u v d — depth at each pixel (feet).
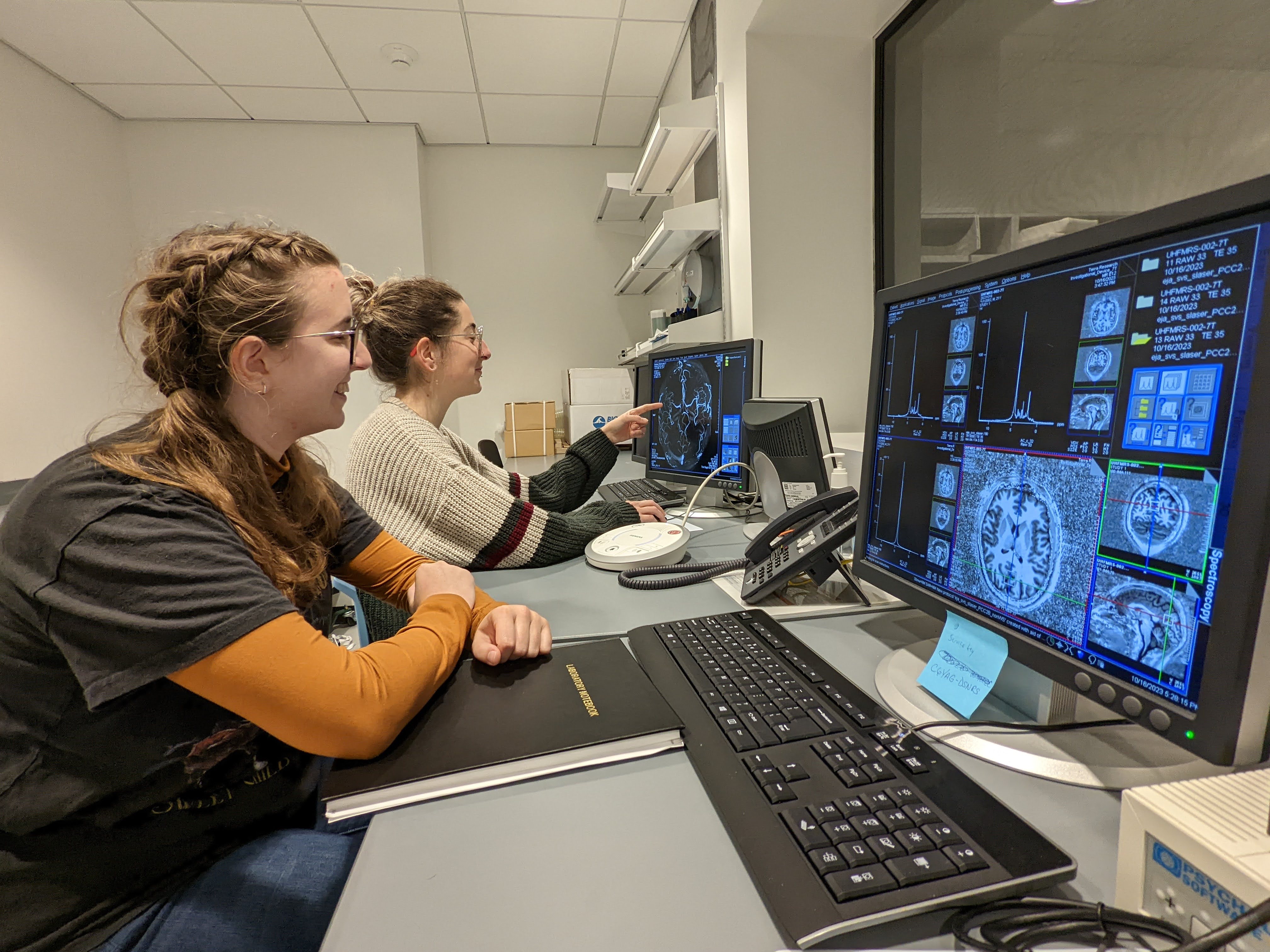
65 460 1.96
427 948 1.21
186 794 2.20
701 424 5.64
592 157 14.07
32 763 1.98
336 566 3.18
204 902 2.12
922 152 6.06
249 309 2.13
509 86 11.05
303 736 1.81
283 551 2.37
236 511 2.16
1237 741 1.21
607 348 14.61
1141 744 1.74
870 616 2.92
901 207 6.47
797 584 3.41
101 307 11.23
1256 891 0.93
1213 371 1.28
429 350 4.63
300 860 2.27
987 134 5.23
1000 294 1.90
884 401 2.52
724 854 1.44
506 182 13.89
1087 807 1.55
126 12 8.71
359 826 2.78
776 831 1.44
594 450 5.65
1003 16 4.99
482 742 1.88
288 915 2.10
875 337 2.55
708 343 5.83
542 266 14.20
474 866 1.43
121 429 2.15
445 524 4.01
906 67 6.20
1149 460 1.42
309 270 2.29
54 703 1.96
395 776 1.72
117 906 2.14
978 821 1.41
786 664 2.32
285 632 1.88
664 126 7.16
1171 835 1.09
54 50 9.55
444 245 13.84
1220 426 1.26
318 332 2.30
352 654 2.02
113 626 1.76
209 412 2.19
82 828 2.08
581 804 1.65
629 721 1.94
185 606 1.79
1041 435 1.74
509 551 4.00
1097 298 1.57
